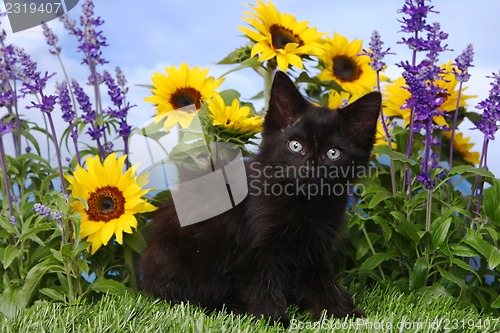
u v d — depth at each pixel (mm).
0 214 1014
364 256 1083
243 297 941
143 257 1001
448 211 1000
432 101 977
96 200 987
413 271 1000
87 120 1057
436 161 1074
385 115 1130
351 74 1164
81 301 997
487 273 1050
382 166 1131
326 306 949
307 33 1088
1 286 1039
